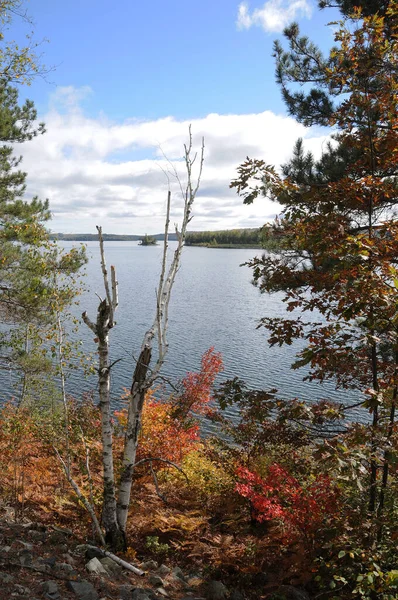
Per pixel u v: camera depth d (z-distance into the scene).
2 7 11.57
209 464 10.59
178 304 72.56
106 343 7.18
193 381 14.05
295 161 11.51
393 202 8.51
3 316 14.56
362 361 6.61
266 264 7.40
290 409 6.00
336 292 6.12
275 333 6.65
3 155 14.66
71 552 6.42
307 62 12.36
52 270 9.98
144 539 8.04
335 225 5.97
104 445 7.14
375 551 5.13
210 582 6.43
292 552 6.69
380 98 6.29
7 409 12.45
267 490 6.75
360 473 5.03
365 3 9.95
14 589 4.77
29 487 9.23
